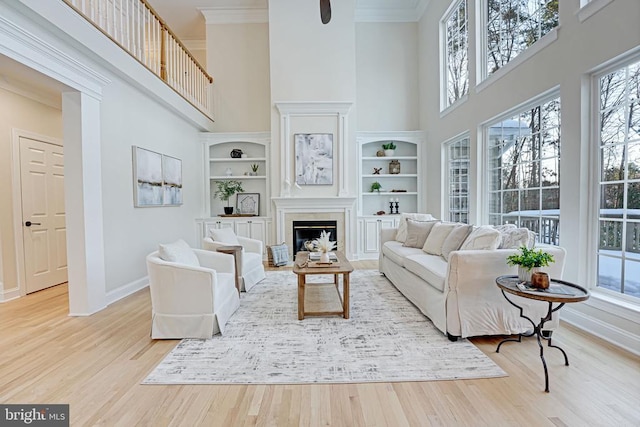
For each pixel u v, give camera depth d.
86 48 3.29
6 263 3.96
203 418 1.78
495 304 2.67
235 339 2.77
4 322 3.22
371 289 4.27
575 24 2.89
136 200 4.38
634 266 2.52
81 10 3.32
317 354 2.49
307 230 6.37
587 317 2.79
